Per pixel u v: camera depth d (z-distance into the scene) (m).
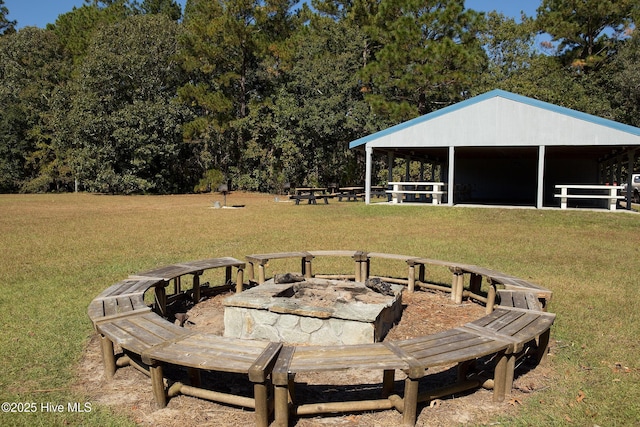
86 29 38.25
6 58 35.72
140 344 3.11
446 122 15.72
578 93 27.22
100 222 13.73
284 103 29.30
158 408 3.16
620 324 4.90
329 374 3.77
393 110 24.91
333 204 19.80
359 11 30.27
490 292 5.29
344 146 30.45
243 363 2.78
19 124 33.09
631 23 28.36
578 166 20.77
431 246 9.39
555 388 3.50
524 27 35.25
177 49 30.31
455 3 24.59
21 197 26.47
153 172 30.20
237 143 32.12
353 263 8.03
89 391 3.42
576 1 28.91
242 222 13.56
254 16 30.25
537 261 8.10
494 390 3.29
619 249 9.25
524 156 20.73
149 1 42.44
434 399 3.30
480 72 29.16
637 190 21.02
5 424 2.95
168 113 28.72
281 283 5.25
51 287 6.30
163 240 10.26
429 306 5.68
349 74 29.17
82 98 27.97
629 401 3.29
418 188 25.58
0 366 3.79
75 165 28.69
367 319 4.15
